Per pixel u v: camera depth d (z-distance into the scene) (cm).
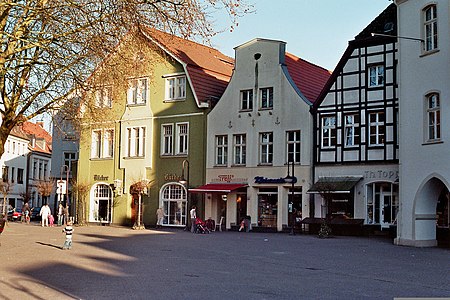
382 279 1593
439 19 2725
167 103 4494
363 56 3588
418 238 2770
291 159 3894
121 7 1775
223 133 4194
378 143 3506
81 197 4875
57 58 1922
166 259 2044
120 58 2075
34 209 6531
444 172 2645
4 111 2242
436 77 2725
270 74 4012
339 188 3509
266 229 3912
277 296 1280
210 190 4050
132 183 4628
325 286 1448
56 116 2533
